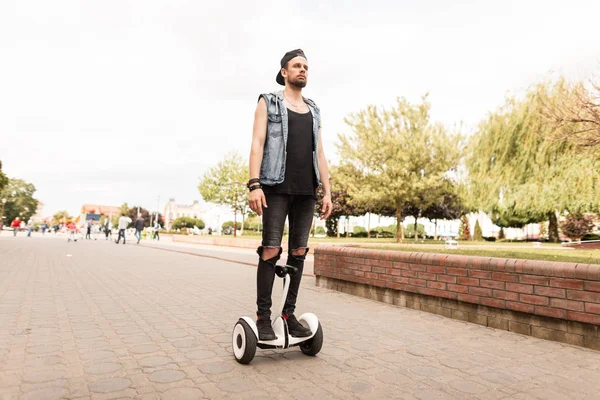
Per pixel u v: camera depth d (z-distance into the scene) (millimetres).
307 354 3027
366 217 51844
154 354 2945
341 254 6133
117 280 7176
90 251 15500
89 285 6473
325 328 3922
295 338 2838
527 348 3275
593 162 12836
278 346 2775
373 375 2588
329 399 2176
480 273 4062
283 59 3078
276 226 2832
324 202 3137
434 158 22859
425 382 2480
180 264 10797
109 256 13117
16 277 7234
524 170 16094
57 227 57000
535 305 3570
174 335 3516
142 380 2404
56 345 3123
